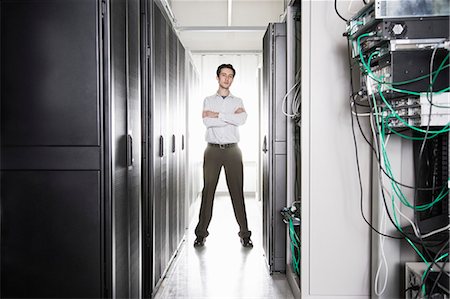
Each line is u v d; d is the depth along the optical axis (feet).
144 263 9.61
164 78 11.18
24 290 6.32
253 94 27.50
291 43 11.19
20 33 6.22
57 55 6.19
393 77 6.45
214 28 20.72
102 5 6.21
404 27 6.39
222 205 23.70
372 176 8.52
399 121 6.83
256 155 26.27
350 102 8.26
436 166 7.27
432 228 7.38
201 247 14.57
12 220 6.28
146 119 9.60
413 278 7.13
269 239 11.66
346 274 8.66
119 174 6.86
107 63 6.22
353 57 7.66
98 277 6.29
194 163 22.41
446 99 6.23
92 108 6.18
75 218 6.25
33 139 6.22
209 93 27.40
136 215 8.15
